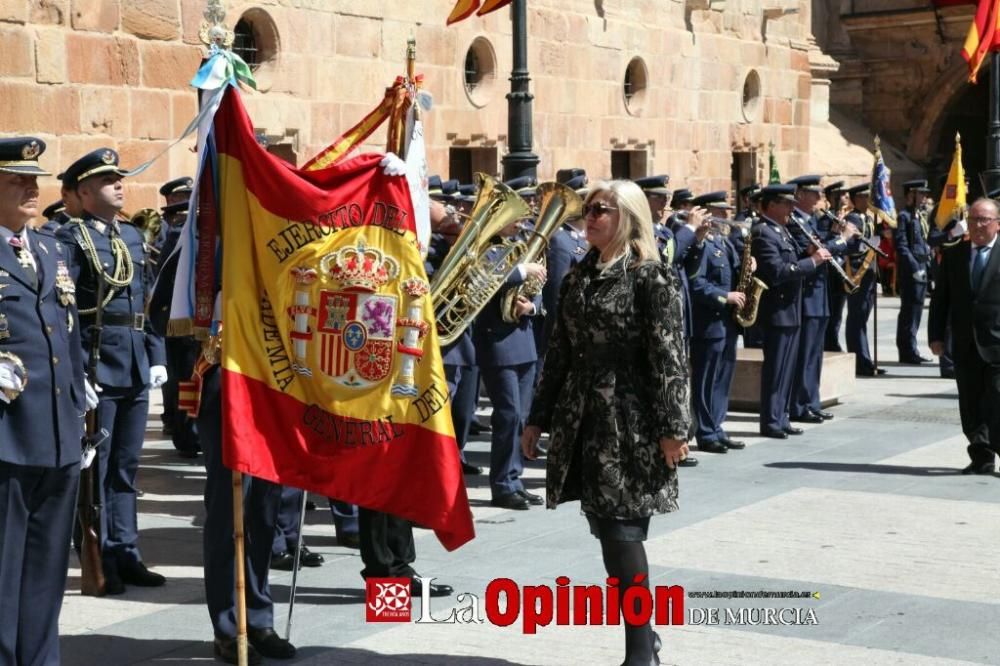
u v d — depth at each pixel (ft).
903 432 42.45
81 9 46.75
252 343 20.01
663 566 26.23
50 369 19.43
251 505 21.22
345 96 58.34
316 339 20.35
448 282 25.93
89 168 25.57
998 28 62.23
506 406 31.81
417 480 20.83
